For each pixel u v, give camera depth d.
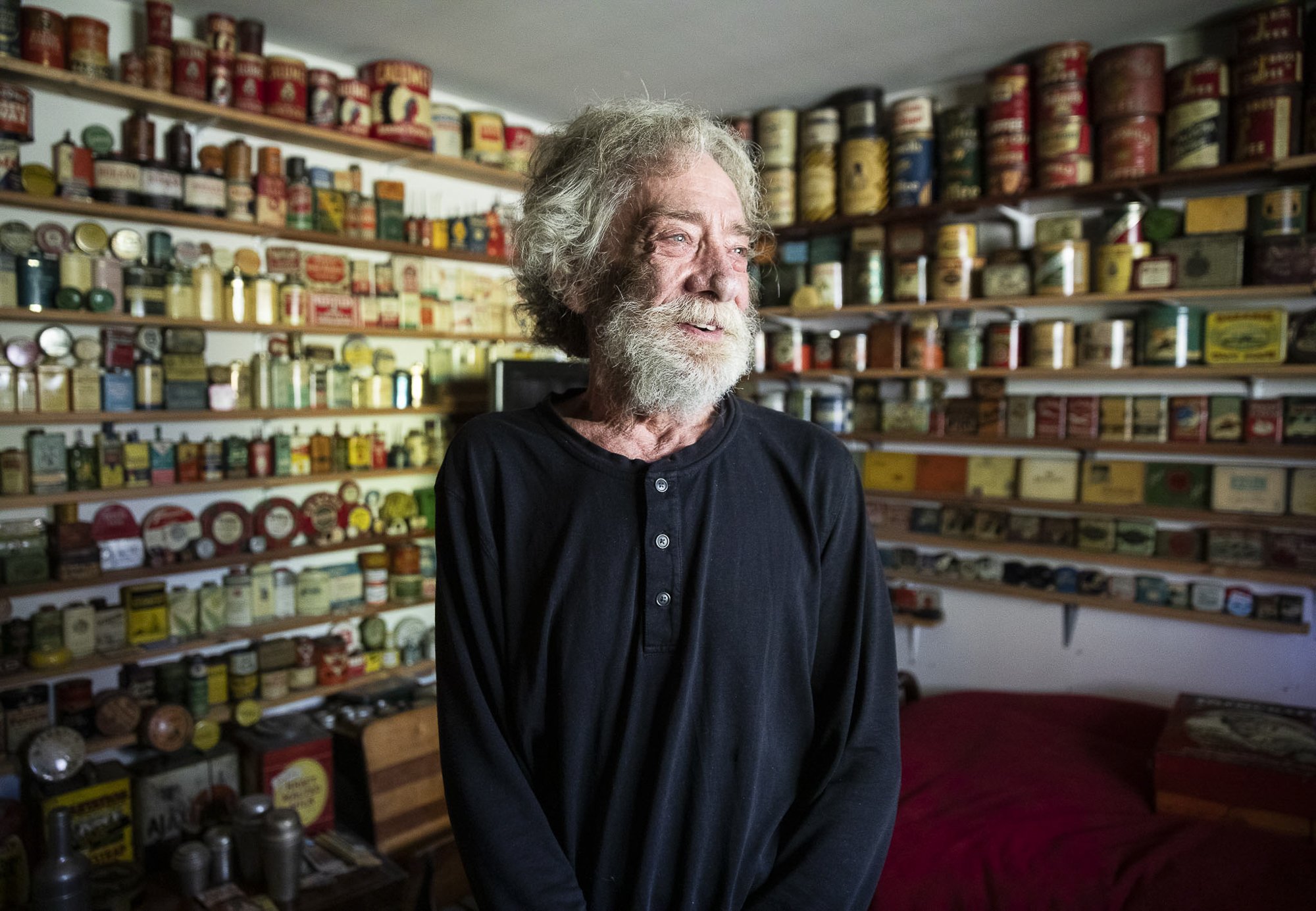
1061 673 3.26
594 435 1.02
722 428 1.00
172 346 2.61
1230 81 2.65
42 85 2.35
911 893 2.05
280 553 2.87
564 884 0.89
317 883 2.44
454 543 1.00
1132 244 2.82
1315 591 2.78
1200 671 2.98
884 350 3.38
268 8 2.62
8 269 2.32
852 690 0.99
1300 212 2.58
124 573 2.54
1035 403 3.15
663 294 0.95
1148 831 2.20
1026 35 2.84
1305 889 1.92
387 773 2.77
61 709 2.42
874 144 3.28
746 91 3.37
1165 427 2.93
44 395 2.38
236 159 2.68
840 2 2.57
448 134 3.22
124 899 2.23
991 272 3.10
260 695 2.82
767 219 1.34
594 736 0.92
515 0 2.55
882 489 3.55
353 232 3.01
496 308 3.51
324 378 2.96
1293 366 2.63
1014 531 3.24
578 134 1.07
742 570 0.94
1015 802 2.37
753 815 0.93
